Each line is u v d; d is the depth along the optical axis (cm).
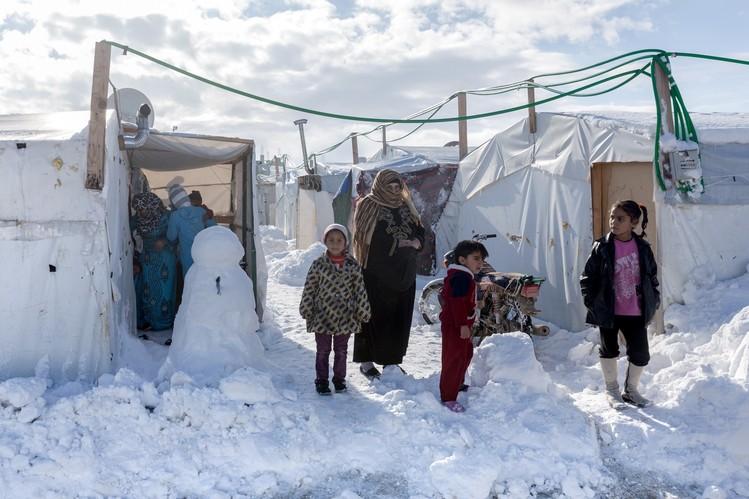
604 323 574
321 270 611
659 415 543
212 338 619
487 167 1125
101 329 611
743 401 523
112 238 662
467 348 566
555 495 461
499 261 1094
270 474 475
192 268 649
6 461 461
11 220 592
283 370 707
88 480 461
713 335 663
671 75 743
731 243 769
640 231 825
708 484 474
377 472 485
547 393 577
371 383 638
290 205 2669
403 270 644
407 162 1443
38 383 538
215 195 1137
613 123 823
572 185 902
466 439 500
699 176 746
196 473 473
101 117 605
